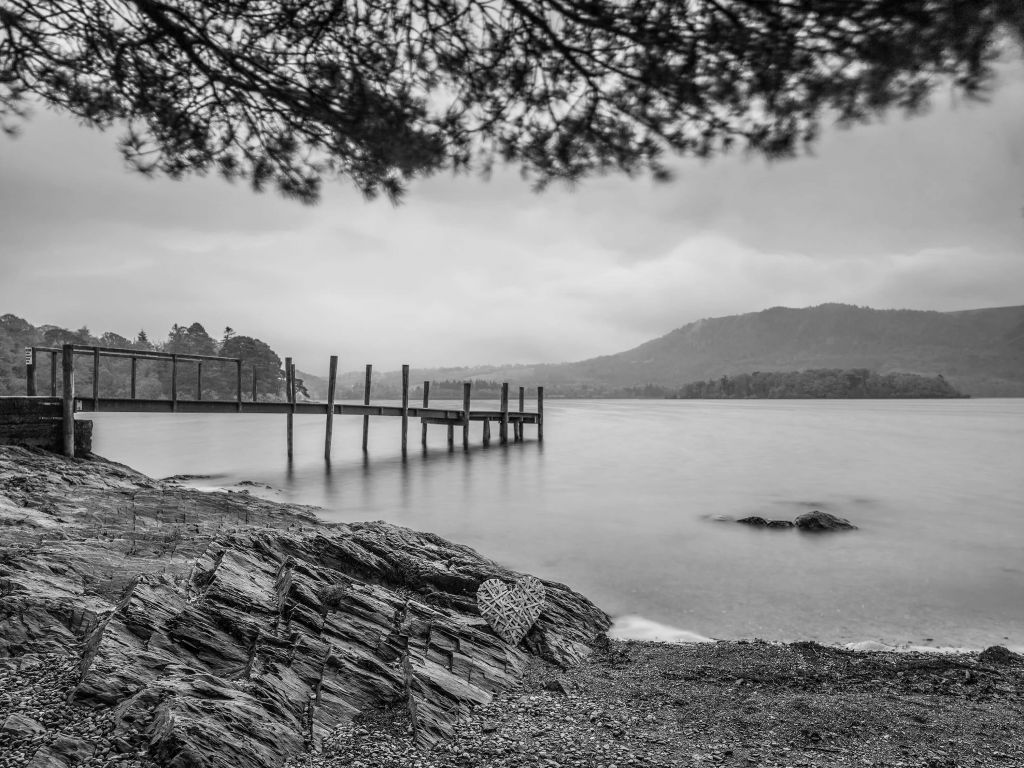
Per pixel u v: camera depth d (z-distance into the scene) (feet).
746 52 12.31
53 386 86.07
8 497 47.26
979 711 24.88
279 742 19.30
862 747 21.86
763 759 20.89
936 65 11.07
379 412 122.21
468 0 12.89
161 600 25.31
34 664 21.68
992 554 57.47
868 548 59.41
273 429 215.92
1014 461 128.16
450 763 19.97
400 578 35.17
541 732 22.52
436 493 88.79
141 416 296.51
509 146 15.55
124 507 50.14
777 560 55.21
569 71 13.88
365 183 17.21
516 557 56.08
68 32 15.62
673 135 14.53
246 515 53.93
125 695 19.94
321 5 13.19
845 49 11.64
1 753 16.78
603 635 34.88
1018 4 9.54
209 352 481.46
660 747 21.63
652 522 71.00
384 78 14.06
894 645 36.14
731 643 34.68
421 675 24.21
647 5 12.07
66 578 29.99
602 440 175.42
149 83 16.26
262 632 24.72
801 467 118.73
